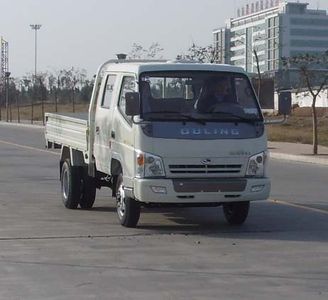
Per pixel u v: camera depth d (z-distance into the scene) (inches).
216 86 444.1
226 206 482.3
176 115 430.3
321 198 623.2
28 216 512.1
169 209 546.0
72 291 300.2
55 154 1136.8
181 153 423.8
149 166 421.7
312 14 3725.4
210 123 432.5
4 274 332.2
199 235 436.1
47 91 3873.0
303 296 292.2
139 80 434.6
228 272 335.6
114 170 466.9
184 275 329.4
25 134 1850.4
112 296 291.7
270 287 307.1
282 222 488.7
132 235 434.9
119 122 450.3
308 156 1047.6
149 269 342.0
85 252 382.3
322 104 2336.4
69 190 542.6
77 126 530.3
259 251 386.6
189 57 1768.0
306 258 368.8
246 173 435.8
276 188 701.9
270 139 1432.1
